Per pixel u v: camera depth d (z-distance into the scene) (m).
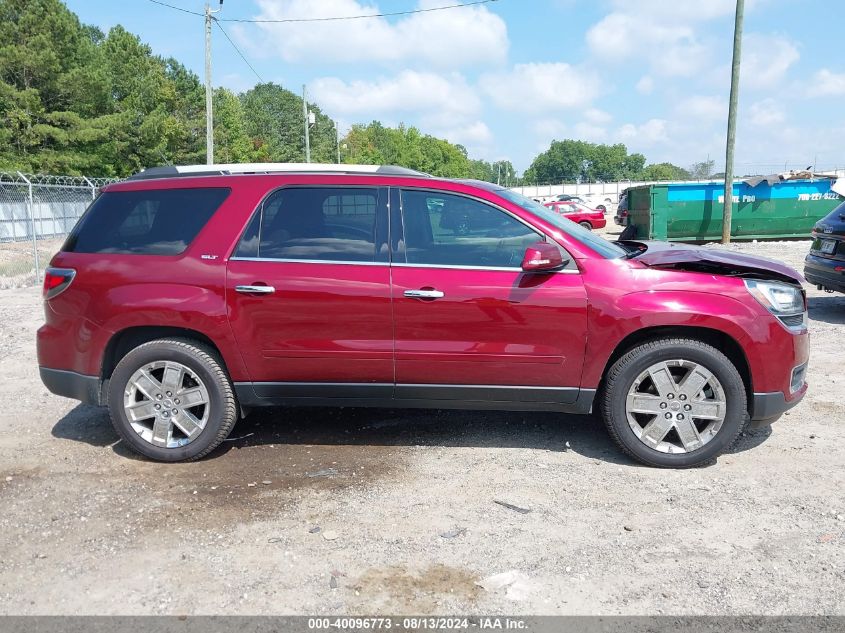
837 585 3.13
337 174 4.54
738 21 19.47
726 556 3.38
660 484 4.20
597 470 4.42
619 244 5.26
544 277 4.32
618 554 3.41
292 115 97.50
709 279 4.31
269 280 4.40
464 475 4.37
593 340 4.30
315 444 4.94
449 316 4.34
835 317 9.37
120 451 4.82
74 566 3.35
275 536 3.62
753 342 4.25
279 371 4.50
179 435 4.68
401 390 4.51
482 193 4.48
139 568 3.33
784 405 4.38
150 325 4.49
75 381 4.64
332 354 4.43
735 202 21.03
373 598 3.07
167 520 3.80
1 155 30.53
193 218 4.57
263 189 4.55
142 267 4.51
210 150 27.97
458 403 4.55
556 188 90.62
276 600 3.06
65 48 33.59
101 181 30.88
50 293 4.66
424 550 3.47
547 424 5.30
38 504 4.00
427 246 4.43
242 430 5.24
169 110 48.31
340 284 4.36
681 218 20.97
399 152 114.44
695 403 4.32
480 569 3.30
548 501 3.99
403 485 4.23
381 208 4.49
